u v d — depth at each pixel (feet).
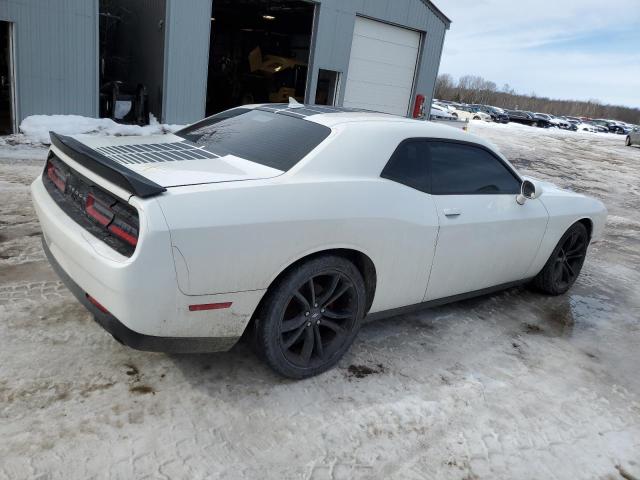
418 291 11.10
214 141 10.60
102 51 50.62
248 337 9.21
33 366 8.94
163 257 7.30
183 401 8.61
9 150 27.40
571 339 12.97
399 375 10.21
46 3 31.09
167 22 36.06
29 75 31.53
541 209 13.57
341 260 9.34
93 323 10.50
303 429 8.33
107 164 7.91
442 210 10.87
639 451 8.91
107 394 8.50
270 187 8.51
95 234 8.02
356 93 48.49
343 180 9.40
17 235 14.82
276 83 58.13
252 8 55.16
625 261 20.92
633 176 52.24
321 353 9.70
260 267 8.22
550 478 8.00
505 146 64.90
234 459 7.52
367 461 7.82
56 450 7.20
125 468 7.07
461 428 8.87
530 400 10.00
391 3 46.78
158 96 39.09
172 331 7.89
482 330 12.73
